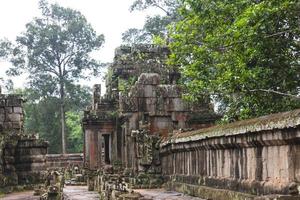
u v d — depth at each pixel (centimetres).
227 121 2048
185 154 2069
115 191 1634
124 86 3544
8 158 2697
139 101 2947
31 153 2797
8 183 2655
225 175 1550
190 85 2181
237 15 1839
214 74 2130
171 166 2355
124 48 3947
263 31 1573
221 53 2028
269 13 1504
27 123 6906
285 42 1645
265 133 1191
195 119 2941
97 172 3109
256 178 1291
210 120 2925
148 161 2559
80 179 3516
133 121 2930
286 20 1583
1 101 3002
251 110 1912
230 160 1502
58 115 6938
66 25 7012
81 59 7150
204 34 2214
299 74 1708
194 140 1816
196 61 2144
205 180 1756
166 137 2547
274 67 1717
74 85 7038
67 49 7081
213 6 1992
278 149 1158
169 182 2306
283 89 1739
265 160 1234
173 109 2953
